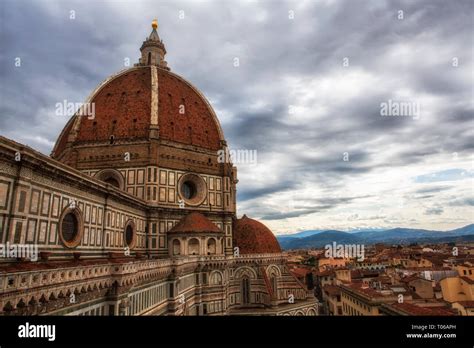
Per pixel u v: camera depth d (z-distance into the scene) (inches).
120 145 3398.1
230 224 3708.2
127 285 1565.0
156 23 4877.0
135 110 3604.8
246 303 3592.5
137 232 2957.7
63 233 1798.7
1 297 883.4
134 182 3292.3
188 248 3181.6
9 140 1310.3
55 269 1113.4
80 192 1943.9
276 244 4008.4
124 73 4104.3
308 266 7583.7
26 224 1434.5
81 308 1291.8
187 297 2805.1
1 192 1305.4
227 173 3818.9
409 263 6013.8
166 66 4648.1
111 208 2379.4
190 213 3427.7
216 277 3248.0
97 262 1535.4
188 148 3636.8
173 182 3437.5
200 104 4227.4
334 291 4271.7
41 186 1557.6
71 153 3412.9
